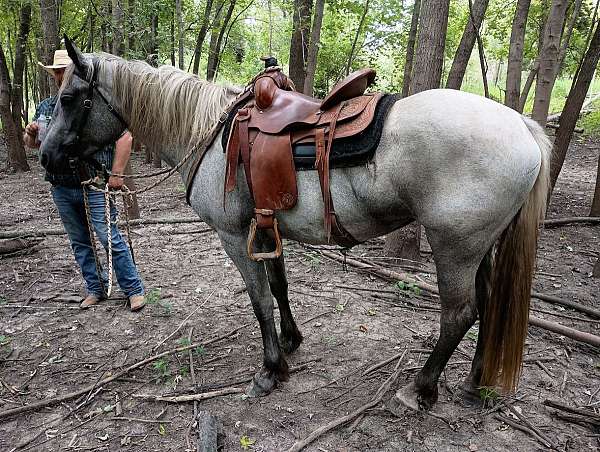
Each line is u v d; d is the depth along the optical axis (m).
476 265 2.07
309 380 2.73
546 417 2.39
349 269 4.38
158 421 2.41
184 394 2.61
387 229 2.25
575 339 2.97
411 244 4.38
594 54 5.63
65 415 2.46
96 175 3.28
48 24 6.68
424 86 3.91
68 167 3.10
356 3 9.72
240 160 2.25
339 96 2.10
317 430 2.27
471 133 1.87
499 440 2.24
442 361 2.28
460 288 2.08
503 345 2.16
